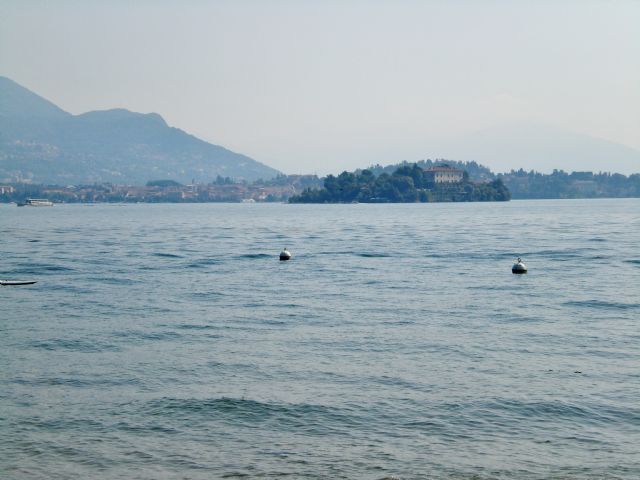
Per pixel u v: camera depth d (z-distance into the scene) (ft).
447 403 95.76
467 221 642.63
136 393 100.63
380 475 75.46
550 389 101.14
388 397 98.27
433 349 124.57
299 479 74.79
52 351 125.18
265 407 94.58
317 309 166.91
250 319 154.51
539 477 74.84
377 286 205.87
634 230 471.21
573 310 162.81
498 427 87.66
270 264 272.51
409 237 427.33
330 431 86.89
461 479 74.54
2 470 76.74
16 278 229.45
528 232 462.19
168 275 236.84
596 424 88.43
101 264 274.36
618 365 113.29
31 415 92.12
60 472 76.43
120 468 77.36
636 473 75.66
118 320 154.20
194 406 95.14
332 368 112.47
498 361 116.26
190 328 144.77
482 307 167.84
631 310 161.89
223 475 75.72
